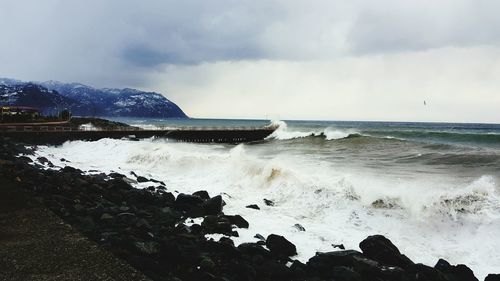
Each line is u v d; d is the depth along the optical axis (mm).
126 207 10375
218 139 47969
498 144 32969
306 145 35812
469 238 9039
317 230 10078
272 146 37281
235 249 7434
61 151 31016
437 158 22016
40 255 5918
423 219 10047
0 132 33750
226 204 12703
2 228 7156
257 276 6676
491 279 6863
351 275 6605
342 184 12422
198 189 15391
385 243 7926
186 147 35406
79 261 5719
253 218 11148
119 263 5676
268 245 8234
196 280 6094
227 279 6086
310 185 13000
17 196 9664
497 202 9859
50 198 10359
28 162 20875
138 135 42500
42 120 54750
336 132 42344
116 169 20562
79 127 45406
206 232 9234
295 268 6895
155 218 10062
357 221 10688
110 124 65250
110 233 7758
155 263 6246
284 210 12133
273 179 14680
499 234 8758
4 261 5672
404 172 17031
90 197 11852
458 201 10125
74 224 8617
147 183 16188
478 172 16859
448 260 8391
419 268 7191
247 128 52781
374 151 27516
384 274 6863
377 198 11180
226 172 17688
